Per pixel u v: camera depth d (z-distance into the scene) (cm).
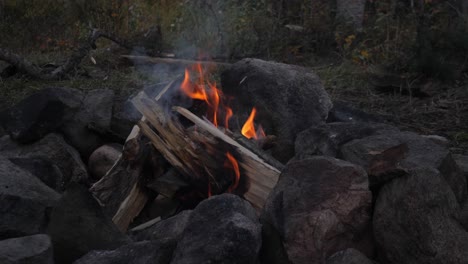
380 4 864
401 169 247
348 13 845
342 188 245
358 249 250
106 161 400
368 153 276
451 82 616
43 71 653
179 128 322
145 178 331
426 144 293
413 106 550
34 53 768
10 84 600
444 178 263
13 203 259
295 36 811
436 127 484
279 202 247
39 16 871
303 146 337
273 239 246
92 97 429
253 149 333
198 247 222
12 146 401
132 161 325
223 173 314
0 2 884
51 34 858
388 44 713
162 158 335
